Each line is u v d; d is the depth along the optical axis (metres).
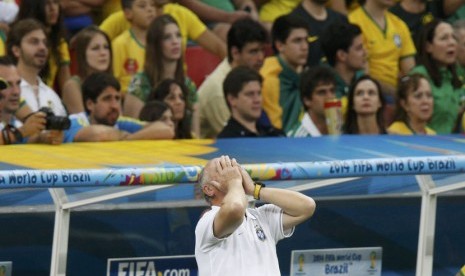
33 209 22.61
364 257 25.78
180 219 24.14
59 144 26.86
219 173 18.75
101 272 23.45
